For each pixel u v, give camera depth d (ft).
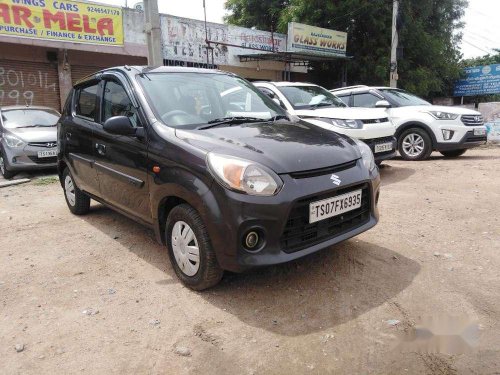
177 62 50.19
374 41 63.82
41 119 31.24
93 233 15.67
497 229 14.57
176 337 9.04
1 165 28.96
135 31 46.50
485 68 80.79
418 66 68.95
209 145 10.41
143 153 11.82
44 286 11.55
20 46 40.14
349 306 9.97
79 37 41.68
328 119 22.00
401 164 27.89
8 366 8.27
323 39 57.41
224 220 9.47
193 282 10.75
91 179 15.37
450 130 27.71
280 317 9.62
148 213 12.21
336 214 10.42
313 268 11.91
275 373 7.88
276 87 24.82
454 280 11.02
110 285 11.49
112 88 14.14
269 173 9.52
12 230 16.47
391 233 14.49
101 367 8.18
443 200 18.42
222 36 54.39
